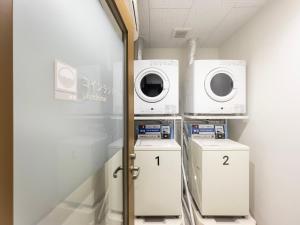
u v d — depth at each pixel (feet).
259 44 7.62
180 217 7.34
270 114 6.98
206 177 7.25
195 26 9.01
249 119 8.43
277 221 6.59
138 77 8.24
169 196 7.23
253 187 8.09
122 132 5.24
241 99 8.34
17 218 1.74
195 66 8.36
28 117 1.88
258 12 7.67
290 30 5.95
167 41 10.81
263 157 7.41
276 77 6.63
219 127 9.36
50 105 2.25
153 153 7.22
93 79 3.45
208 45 11.62
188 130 9.73
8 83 1.50
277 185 6.61
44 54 2.13
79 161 2.96
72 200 2.75
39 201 2.05
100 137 3.82
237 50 9.50
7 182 1.50
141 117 8.29
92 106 3.42
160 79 8.38
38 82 2.04
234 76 8.28
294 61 5.82
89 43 3.27
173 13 7.78
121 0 4.36
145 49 11.81
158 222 7.12
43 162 2.12
